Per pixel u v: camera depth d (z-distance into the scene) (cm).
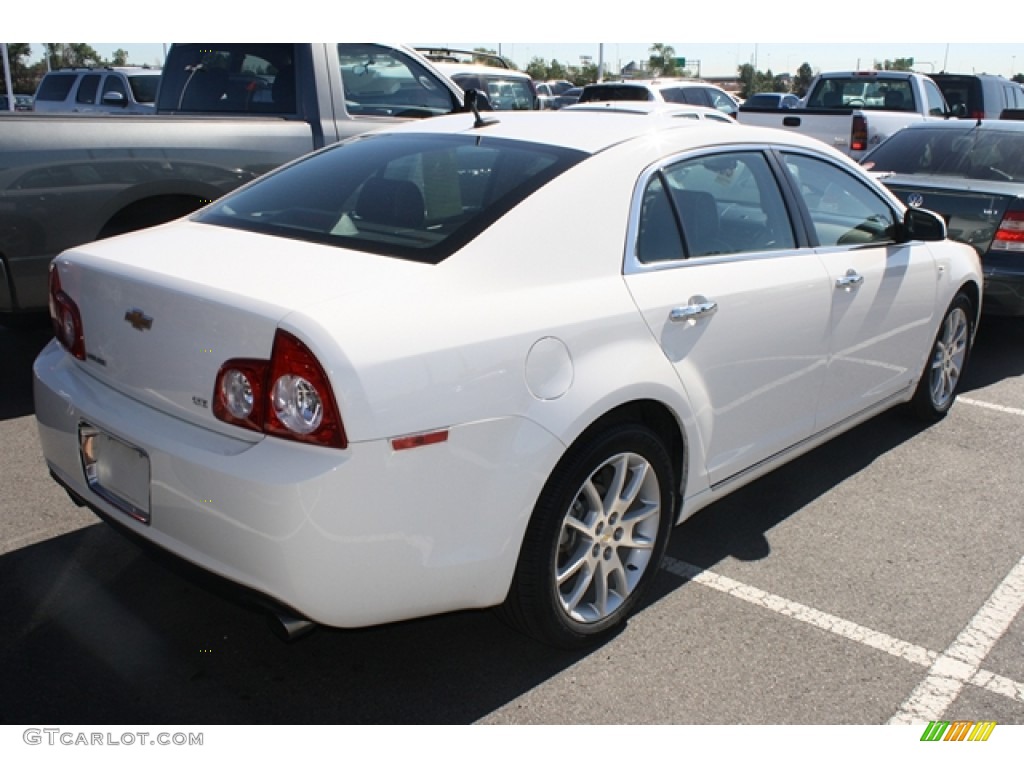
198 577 252
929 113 1314
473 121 362
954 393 532
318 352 226
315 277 256
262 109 643
